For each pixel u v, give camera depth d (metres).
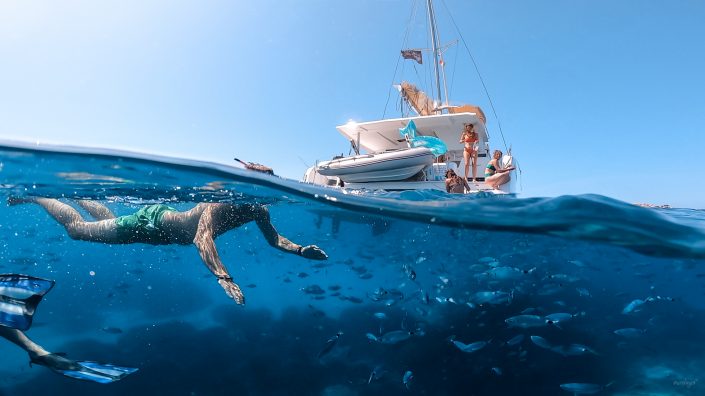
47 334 4.23
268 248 5.62
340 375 3.70
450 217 5.12
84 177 4.67
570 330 4.67
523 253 6.50
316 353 4.13
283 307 5.41
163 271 5.78
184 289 5.80
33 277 3.30
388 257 6.77
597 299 5.66
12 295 3.15
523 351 4.14
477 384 3.52
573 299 5.63
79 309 4.79
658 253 5.08
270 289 6.12
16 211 5.16
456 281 6.15
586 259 6.11
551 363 3.89
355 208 5.53
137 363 3.81
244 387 3.47
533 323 4.07
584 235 5.02
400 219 5.55
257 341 4.39
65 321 4.53
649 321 4.98
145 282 5.67
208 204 4.21
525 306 5.35
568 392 3.36
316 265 6.21
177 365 3.81
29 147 3.94
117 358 3.87
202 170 4.56
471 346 3.73
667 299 6.02
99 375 3.22
